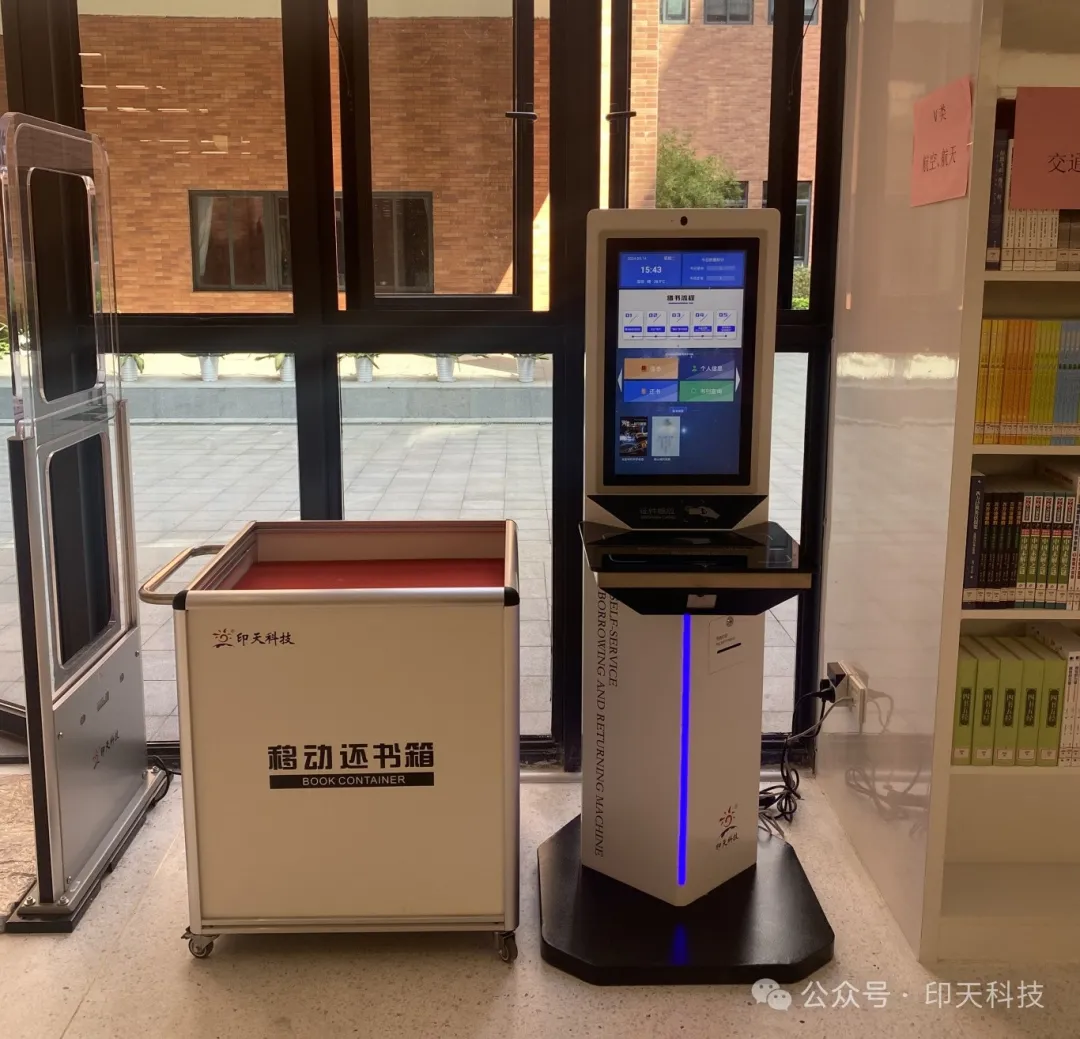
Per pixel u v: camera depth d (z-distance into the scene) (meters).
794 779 2.79
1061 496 1.96
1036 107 1.78
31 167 2.01
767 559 1.81
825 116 2.56
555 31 2.48
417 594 1.88
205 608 1.87
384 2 2.50
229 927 2.01
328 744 1.94
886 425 2.23
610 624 2.13
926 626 2.00
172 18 2.56
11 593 4.09
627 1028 1.86
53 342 2.66
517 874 2.02
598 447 2.06
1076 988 1.98
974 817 2.36
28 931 2.12
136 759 2.59
